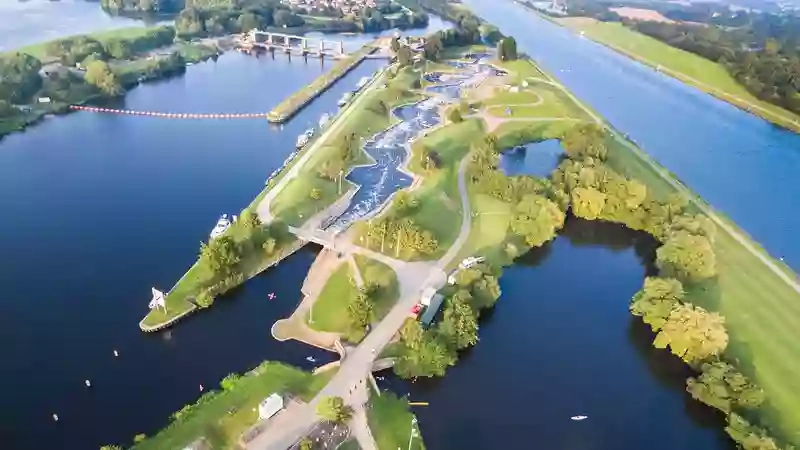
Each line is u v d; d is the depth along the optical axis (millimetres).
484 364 186875
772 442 152000
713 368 174125
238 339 190250
